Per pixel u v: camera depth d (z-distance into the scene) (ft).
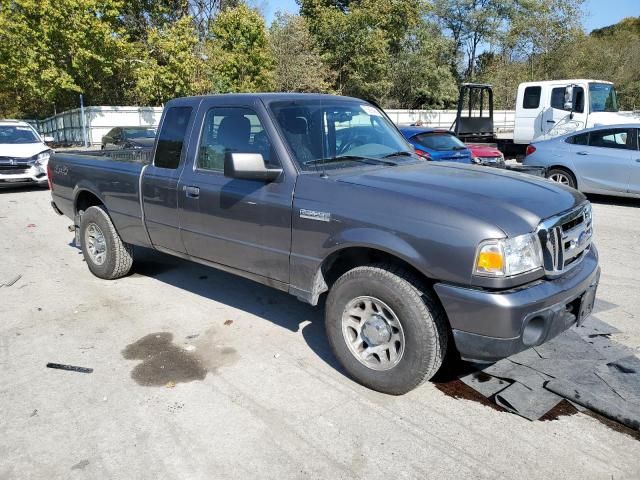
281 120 12.50
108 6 85.20
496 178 11.77
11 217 30.91
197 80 98.12
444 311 10.36
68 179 19.30
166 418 10.41
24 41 80.38
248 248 12.94
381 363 10.95
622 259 21.12
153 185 15.31
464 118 50.16
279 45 111.75
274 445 9.55
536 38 135.95
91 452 9.42
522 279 9.50
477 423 10.11
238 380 11.83
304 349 13.33
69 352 13.26
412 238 9.93
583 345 12.93
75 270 20.10
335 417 10.37
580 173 33.53
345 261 12.08
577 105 45.42
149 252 22.34
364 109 14.69
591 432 9.77
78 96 94.73
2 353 13.21
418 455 9.23
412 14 126.21
